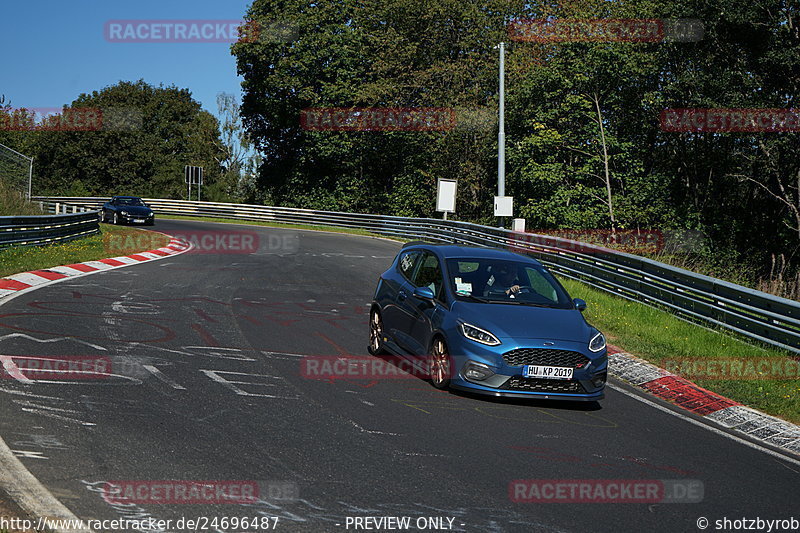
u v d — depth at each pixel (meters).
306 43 45.81
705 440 6.91
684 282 12.89
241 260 20.77
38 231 19.50
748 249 32.81
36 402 6.31
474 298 8.20
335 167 50.00
